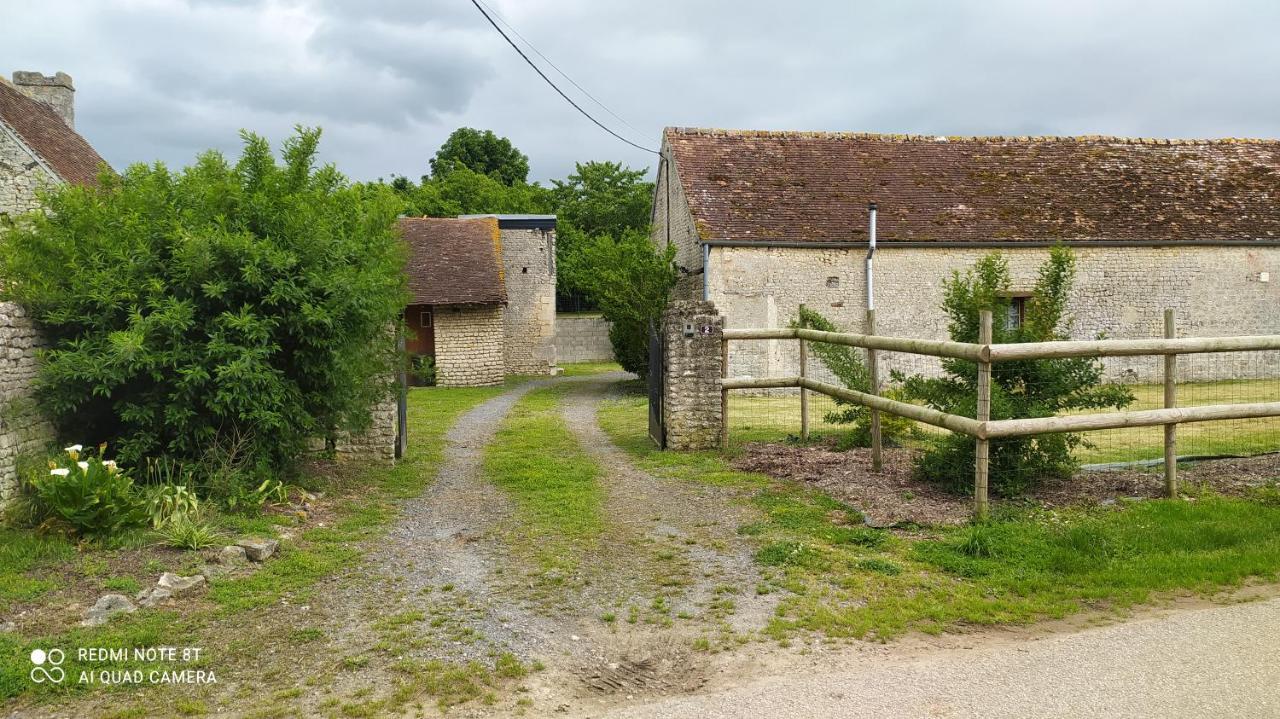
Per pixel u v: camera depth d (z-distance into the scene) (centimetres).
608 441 1236
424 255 2442
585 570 591
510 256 2766
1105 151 2172
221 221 743
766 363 1853
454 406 1791
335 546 647
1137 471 822
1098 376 765
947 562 580
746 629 478
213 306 754
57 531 606
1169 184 2086
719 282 1838
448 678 414
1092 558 570
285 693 397
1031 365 757
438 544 662
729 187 1952
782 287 1856
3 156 1641
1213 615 473
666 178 2223
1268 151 2216
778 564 591
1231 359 2020
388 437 1056
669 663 439
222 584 544
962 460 762
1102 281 1947
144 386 746
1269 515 656
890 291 1891
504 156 5112
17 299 699
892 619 484
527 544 657
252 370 725
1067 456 773
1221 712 359
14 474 653
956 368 803
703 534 683
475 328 2380
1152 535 615
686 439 1093
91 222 768
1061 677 400
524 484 890
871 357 898
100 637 452
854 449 1008
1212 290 1991
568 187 4684
